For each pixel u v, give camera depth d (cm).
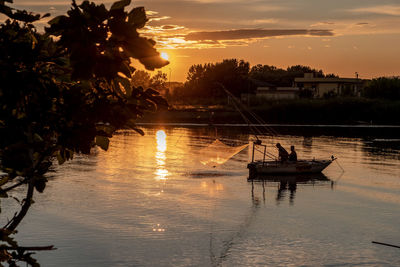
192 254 1838
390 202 2798
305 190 3139
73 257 1747
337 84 13050
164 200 2717
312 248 1934
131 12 259
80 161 4125
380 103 10756
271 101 11525
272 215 2450
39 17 303
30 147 295
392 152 5275
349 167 4156
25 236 1952
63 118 301
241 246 1945
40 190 337
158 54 254
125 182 3216
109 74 255
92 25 254
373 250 1916
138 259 1759
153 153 4891
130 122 311
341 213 2517
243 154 5044
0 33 303
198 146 5606
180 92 13312
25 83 292
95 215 2323
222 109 11219
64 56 306
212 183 3297
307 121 10581
